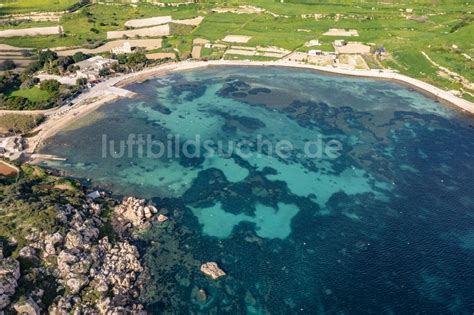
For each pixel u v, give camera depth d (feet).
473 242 462.60
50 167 585.22
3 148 616.39
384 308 393.91
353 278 423.64
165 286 413.18
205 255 449.48
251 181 561.43
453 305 395.14
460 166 586.86
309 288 414.62
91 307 380.17
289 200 528.22
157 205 517.96
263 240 469.16
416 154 614.75
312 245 462.19
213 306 396.78
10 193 482.69
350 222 492.95
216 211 509.76
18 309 355.56
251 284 418.72
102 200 512.63
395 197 530.68
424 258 444.14
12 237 412.36
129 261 428.15
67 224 442.09
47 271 395.96
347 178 566.36
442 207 512.63
